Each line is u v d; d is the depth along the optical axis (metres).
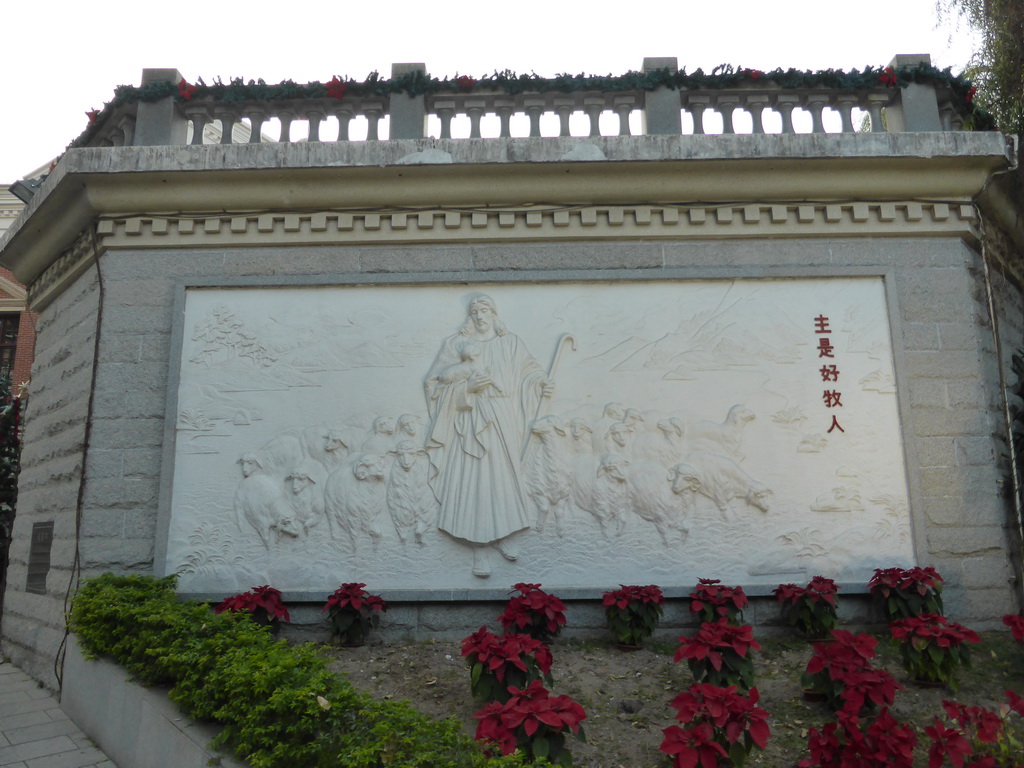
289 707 3.41
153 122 6.39
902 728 3.49
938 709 4.32
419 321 6.01
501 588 5.51
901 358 5.87
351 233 6.14
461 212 6.12
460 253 6.11
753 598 5.52
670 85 6.30
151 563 5.65
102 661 5.03
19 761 4.58
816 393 5.82
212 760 3.57
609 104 6.49
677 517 5.61
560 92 6.38
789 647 5.23
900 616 5.21
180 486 5.72
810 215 6.05
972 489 5.68
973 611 5.47
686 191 6.06
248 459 5.75
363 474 5.68
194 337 5.98
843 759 3.46
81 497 5.79
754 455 5.71
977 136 5.91
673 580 5.53
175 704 4.20
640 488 5.64
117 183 6.07
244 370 5.93
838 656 4.14
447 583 5.55
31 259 7.38
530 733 3.26
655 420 5.79
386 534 5.64
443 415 5.77
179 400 5.86
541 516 5.62
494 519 5.58
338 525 5.66
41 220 6.76
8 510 9.38
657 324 5.96
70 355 6.69
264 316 6.04
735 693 3.58
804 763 3.54
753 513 5.62
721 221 6.06
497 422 5.74
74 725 5.22
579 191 6.06
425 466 5.74
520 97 6.44
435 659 5.12
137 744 4.28
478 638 4.23
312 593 5.51
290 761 3.32
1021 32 7.27
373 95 6.39
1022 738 3.99
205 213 6.17
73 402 6.43
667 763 3.84
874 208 6.09
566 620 5.48
